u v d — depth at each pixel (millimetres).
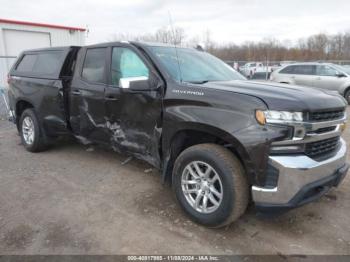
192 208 3061
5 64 15406
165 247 2691
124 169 4527
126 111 3703
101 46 4137
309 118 2590
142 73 3557
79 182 4070
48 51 5055
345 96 11852
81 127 4426
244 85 3174
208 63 4113
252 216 3225
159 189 3848
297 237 2865
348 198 3633
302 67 12922
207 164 2883
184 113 3018
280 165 2506
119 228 2973
